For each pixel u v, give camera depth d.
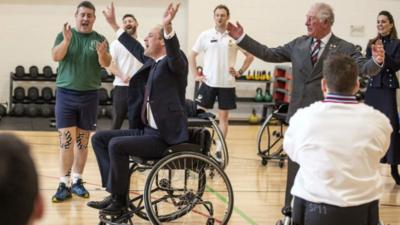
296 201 2.26
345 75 2.22
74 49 4.23
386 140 2.21
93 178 5.20
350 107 2.21
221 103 6.13
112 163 3.37
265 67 9.83
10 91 9.45
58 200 4.35
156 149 3.42
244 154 6.77
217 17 6.05
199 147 3.48
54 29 9.73
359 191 2.14
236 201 4.61
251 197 4.76
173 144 3.42
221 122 6.20
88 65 4.27
